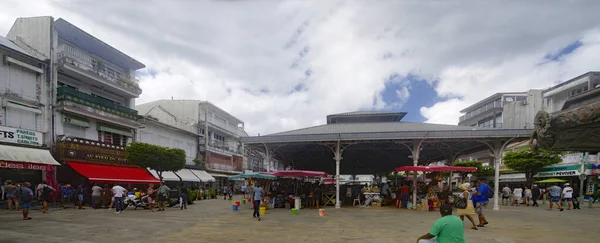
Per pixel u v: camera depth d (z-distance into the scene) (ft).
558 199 64.85
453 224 15.98
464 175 110.32
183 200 66.80
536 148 11.96
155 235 33.68
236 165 183.93
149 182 92.07
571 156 115.34
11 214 50.11
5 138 63.52
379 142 67.21
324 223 43.16
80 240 30.32
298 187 71.20
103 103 88.48
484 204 41.27
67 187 66.23
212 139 158.40
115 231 35.83
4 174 64.39
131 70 106.73
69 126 79.82
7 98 65.16
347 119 91.66
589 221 46.09
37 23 76.33
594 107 9.24
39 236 31.71
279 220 46.47
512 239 31.99
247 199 88.99
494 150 63.46
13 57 67.05
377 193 72.28
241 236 33.24
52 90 75.15
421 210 61.57
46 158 69.05
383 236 33.32
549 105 136.26
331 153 88.94
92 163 80.79
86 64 87.35
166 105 148.25
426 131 61.62
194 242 30.17
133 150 77.82
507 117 160.86
